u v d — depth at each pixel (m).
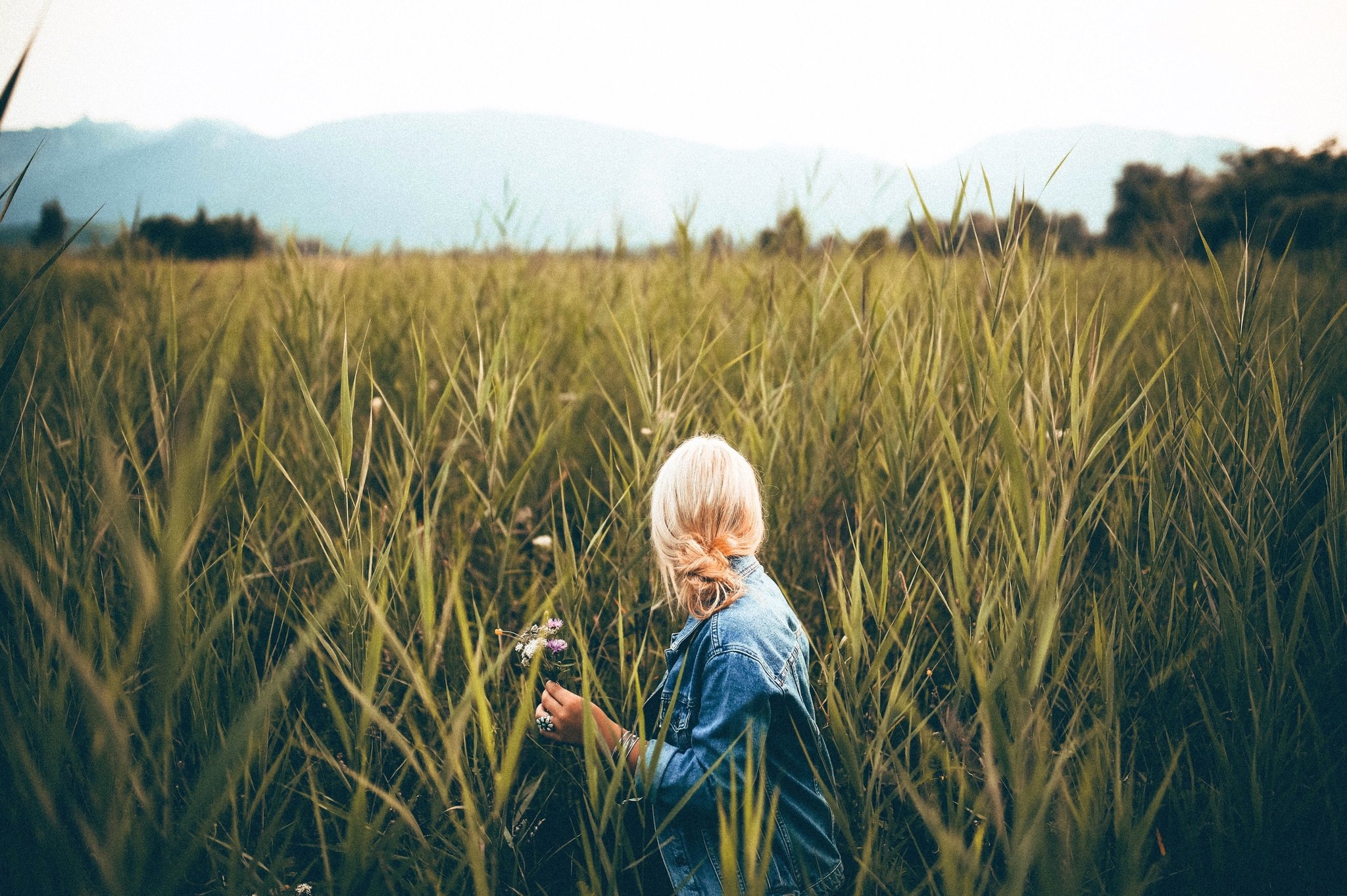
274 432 2.93
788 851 1.48
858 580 1.62
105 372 1.89
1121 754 1.66
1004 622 1.60
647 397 2.47
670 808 1.49
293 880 1.50
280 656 2.06
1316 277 3.32
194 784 1.57
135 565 0.79
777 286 3.63
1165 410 2.28
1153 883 1.51
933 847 1.71
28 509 1.60
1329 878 1.50
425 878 1.40
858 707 1.61
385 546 1.86
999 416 1.39
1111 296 4.29
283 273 3.92
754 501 1.68
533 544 2.60
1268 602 1.55
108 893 0.98
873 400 2.56
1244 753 1.58
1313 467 1.95
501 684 1.86
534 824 1.70
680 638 1.62
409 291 4.89
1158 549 1.90
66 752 1.42
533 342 3.40
